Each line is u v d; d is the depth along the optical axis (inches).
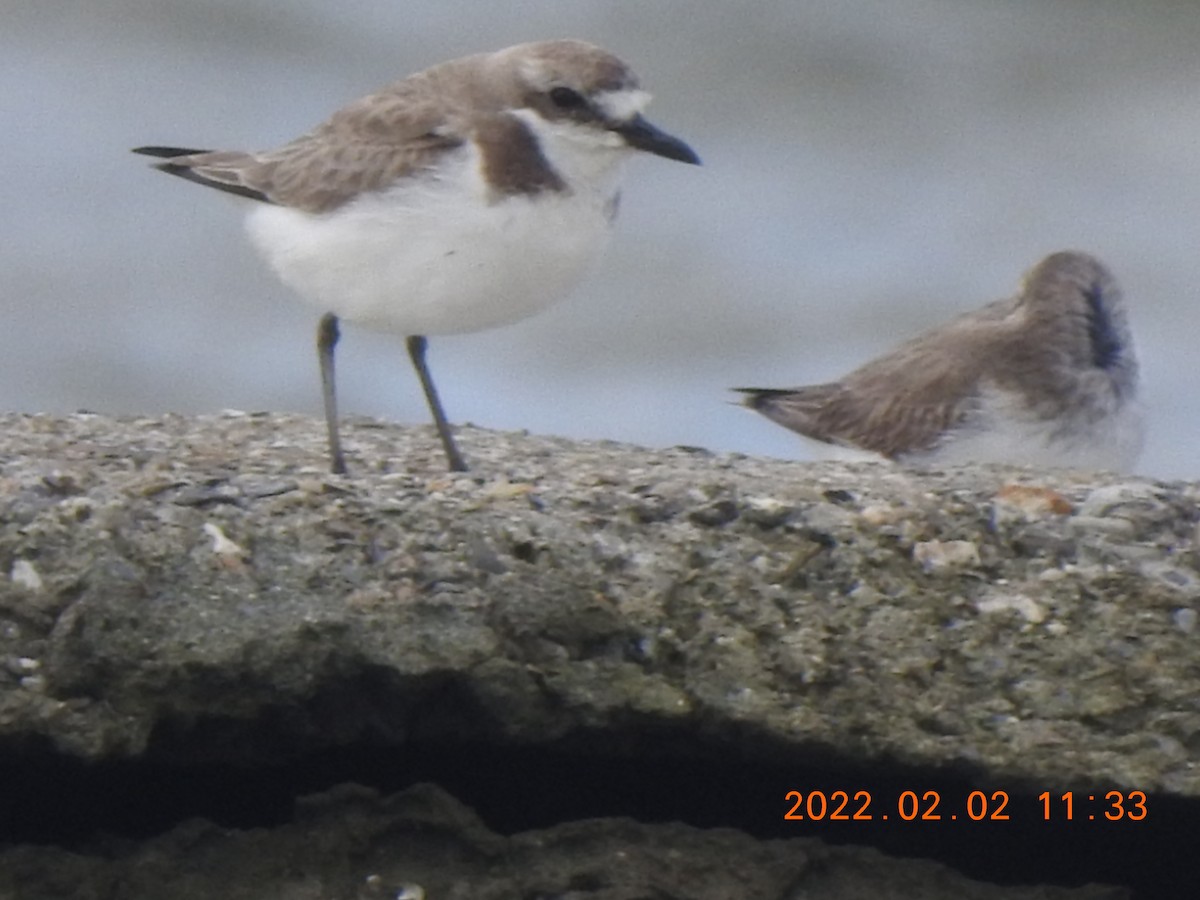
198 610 369.4
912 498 416.8
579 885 383.6
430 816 382.3
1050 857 397.1
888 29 1368.1
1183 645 391.5
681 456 489.4
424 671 370.0
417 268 438.6
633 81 446.6
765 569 390.9
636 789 391.5
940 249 1133.7
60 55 1286.9
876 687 382.9
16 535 372.5
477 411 963.3
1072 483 449.7
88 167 1170.0
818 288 1098.1
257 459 450.0
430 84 456.4
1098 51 1348.4
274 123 1234.6
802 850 390.0
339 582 374.6
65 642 364.5
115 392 986.7
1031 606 393.1
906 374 633.6
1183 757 385.7
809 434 643.5
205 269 1087.0
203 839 379.9
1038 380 615.8
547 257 442.3
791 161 1227.2
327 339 462.9
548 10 1393.9
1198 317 1047.0
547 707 375.9
